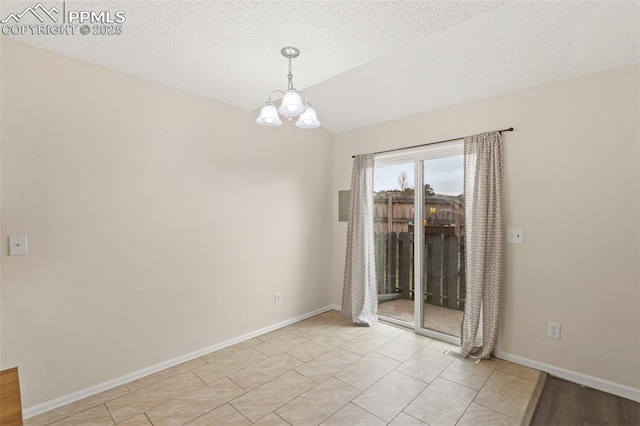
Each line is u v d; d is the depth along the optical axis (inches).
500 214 102.6
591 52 82.9
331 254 160.1
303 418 76.0
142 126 95.0
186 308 105.6
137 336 94.5
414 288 132.7
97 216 86.5
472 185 109.5
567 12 72.2
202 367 101.0
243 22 66.5
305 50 78.3
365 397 84.4
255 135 126.0
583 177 90.8
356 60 83.5
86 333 85.0
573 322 92.7
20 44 74.5
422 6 60.5
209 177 111.3
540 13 73.5
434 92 113.0
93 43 75.3
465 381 92.2
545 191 97.4
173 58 82.7
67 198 81.4
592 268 89.6
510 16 75.5
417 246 131.3
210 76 93.7
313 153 150.3
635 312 83.4
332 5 60.4
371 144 144.8
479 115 111.3
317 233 152.9
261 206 128.3
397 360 105.5
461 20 65.6
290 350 113.3
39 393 77.6
